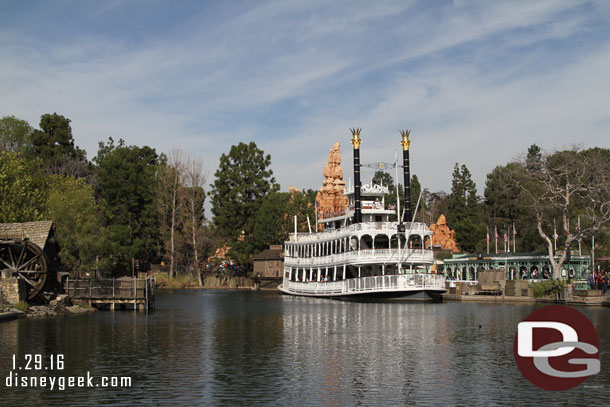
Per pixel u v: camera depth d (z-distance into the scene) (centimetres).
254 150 12644
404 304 6375
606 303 5734
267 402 2161
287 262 9062
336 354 3103
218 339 3650
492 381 2486
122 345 3391
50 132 12575
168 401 2180
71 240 6975
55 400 2203
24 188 7275
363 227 6831
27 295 5169
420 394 2275
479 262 8656
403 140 7912
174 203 11500
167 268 12319
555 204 7262
